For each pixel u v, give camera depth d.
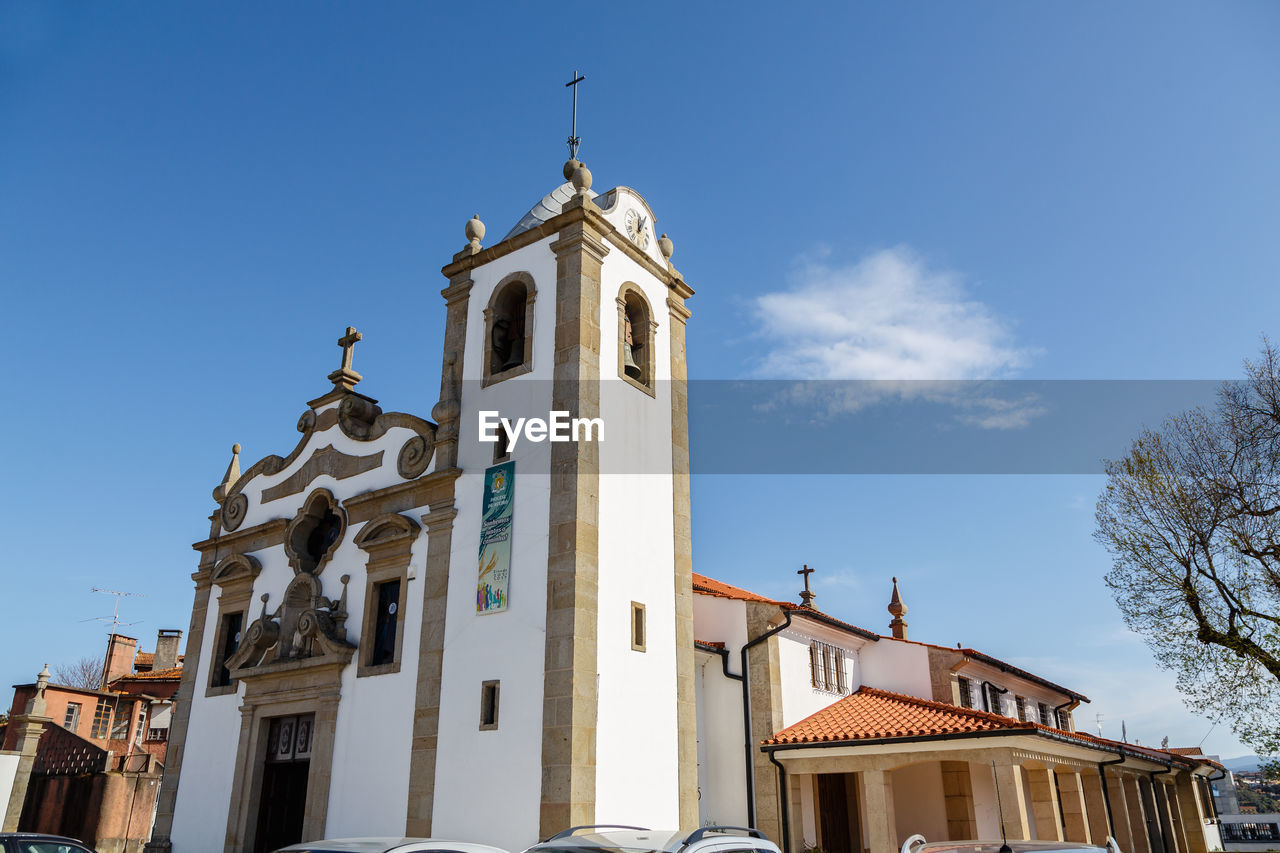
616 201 20.27
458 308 20.39
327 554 20.33
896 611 32.88
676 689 18.00
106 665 43.53
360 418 21.91
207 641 22.47
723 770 22.38
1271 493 21.92
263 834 19.31
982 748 19.75
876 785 20.52
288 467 22.56
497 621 16.80
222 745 20.61
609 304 19.14
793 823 21.25
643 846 8.98
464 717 16.52
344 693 18.55
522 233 19.56
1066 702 35.38
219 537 23.41
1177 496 22.58
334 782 17.86
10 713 37.25
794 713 23.16
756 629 23.17
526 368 18.50
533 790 15.21
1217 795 78.12
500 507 17.58
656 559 18.52
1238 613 21.61
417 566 18.44
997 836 22.30
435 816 16.17
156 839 20.83
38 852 12.74
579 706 15.44
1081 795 23.12
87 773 27.12
